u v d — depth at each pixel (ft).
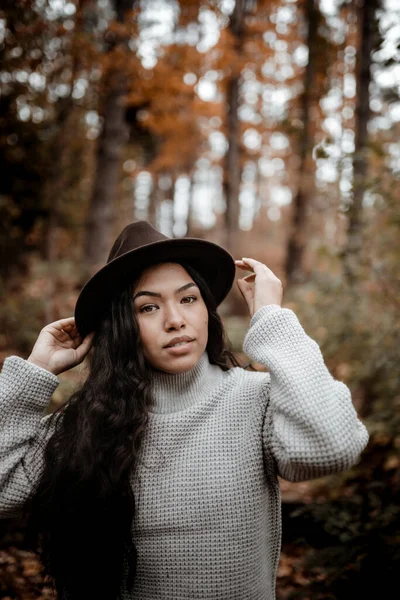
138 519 4.23
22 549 8.46
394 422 9.47
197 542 4.10
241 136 35.47
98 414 4.41
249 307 4.92
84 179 27.94
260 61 28.71
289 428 3.89
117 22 20.33
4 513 4.49
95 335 5.04
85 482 4.27
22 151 20.90
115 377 4.52
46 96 18.08
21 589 7.60
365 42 14.11
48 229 22.15
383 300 11.78
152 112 27.71
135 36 19.39
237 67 26.07
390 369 10.55
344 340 12.60
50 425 4.78
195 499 4.14
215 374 4.86
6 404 4.49
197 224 67.62
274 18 28.68
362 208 10.69
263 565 4.30
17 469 4.49
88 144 26.53
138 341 4.51
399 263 10.99
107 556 4.25
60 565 4.45
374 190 9.70
